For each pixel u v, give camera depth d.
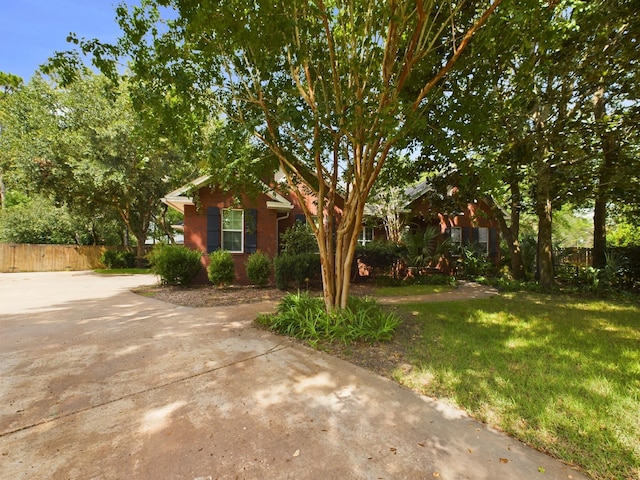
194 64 4.70
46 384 3.15
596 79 6.54
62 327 5.30
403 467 1.98
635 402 2.76
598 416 2.55
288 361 3.80
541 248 9.66
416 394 2.97
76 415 2.58
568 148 7.82
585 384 3.12
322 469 1.96
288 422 2.49
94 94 13.88
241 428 2.40
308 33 4.65
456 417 2.58
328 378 3.32
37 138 13.63
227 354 4.02
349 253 5.17
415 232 14.05
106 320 5.80
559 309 6.72
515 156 7.96
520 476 1.91
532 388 3.04
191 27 3.72
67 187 14.69
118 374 3.40
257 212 11.26
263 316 5.62
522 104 6.36
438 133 4.69
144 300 7.90
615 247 10.06
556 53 6.43
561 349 4.15
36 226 19.38
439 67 5.28
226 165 5.30
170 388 3.07
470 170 4.84
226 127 4.77
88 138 13.66
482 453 2.13
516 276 11.21
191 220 10.58
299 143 5.72
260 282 9.77
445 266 13.65
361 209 4.99
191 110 5.15
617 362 3.70
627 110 7.62
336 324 4.71
